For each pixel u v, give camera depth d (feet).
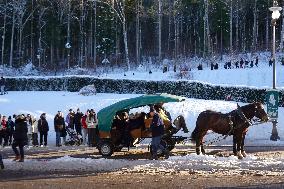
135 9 246.06
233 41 296.92
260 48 260.21
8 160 68.74
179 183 51.13
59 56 275.59
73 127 98.32
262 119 69.10
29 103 129.70
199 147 69.92
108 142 72.02
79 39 261.24
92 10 258.57
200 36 283.79
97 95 140.15
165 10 257.96
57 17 252.62
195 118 106.73
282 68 185.16
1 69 224.53
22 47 260.42
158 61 233.55
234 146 68.54
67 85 154.10
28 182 53.16
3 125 95.35
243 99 120.98
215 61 220.84
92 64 237.86
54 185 50.98
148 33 305.32
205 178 53.93
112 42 255.09
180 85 134.10
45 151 82.17
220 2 274.98
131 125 71.82
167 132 71.36
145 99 71.61
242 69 187.83
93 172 58.90
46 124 95.04
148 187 49.24
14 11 241.55
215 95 126.52
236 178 53.78
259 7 281.54
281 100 113.09
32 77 158.61
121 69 215.51
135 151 77.77
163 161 64.49
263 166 60.85
